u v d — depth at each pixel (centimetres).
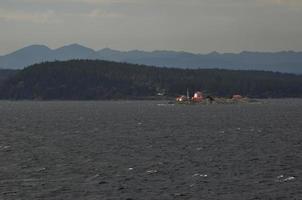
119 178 15875
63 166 18062
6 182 15275
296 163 18575
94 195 13700
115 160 19400
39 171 17100
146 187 14638
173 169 17400
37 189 14350
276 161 19025
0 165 18362
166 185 14888
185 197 13500
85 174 16538
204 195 13712
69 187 14612
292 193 13962
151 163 18650
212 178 15862
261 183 15162
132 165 18212
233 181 15425
